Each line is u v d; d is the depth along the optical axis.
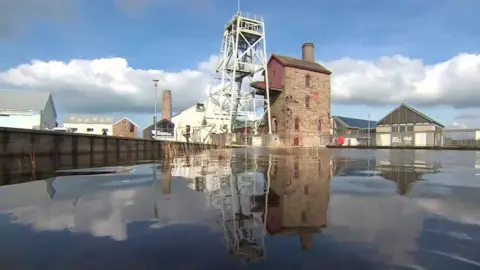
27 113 46.12
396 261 2.38
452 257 2.45
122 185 6.50
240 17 48.56
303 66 50.09
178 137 59.09
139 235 3.08
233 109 50.59
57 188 6.13
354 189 5.72
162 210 4.15
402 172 8.77
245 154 21.41
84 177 8.02
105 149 23.42
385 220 3.52
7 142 13.55
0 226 3.41
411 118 43.19
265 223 3.45
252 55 50.84
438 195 5.07
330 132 52.81
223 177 7.82
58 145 17.81
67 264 2.38
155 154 24.33
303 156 18.50
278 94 50.25
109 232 3.19
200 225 3.41
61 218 3.76
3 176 8.23
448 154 20.52
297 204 4.43
